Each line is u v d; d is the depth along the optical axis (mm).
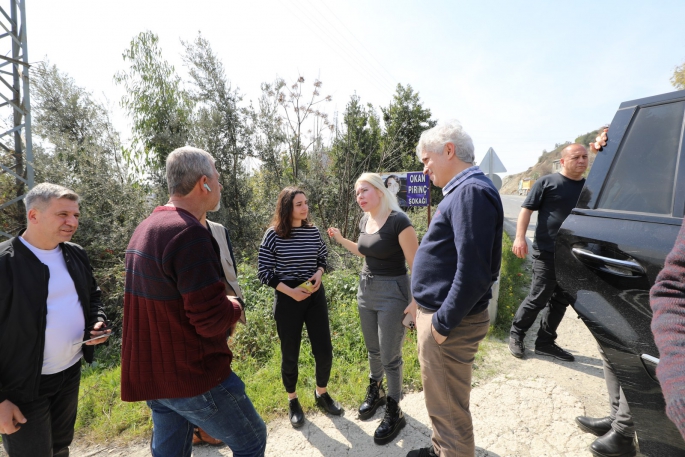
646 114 1634
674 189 1411
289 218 2508
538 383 2855
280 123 8805
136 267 1433
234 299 1812
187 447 1662
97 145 7051
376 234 2324
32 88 7715
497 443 2238
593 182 1764
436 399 1779
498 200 1604
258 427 1648
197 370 1460
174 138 8711
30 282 1723
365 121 11656
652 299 859
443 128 1804
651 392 1297
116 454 2416
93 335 1946
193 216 1508
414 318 2219
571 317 4250
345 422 2562
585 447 2162
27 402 1695
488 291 1721
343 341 3570
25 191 5742
